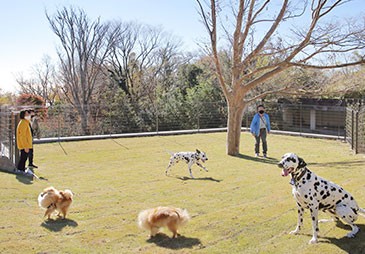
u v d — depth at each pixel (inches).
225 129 922.1
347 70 820.6
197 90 1198.3
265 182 387.9
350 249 206.8
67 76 1588.3
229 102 580.7
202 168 453.4
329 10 509.4
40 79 1688.0
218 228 245.1
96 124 970.1
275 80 962.7
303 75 763.4
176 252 207.5
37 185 371.2
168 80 1642.5
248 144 710.5
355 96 1013.8
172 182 392.8
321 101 1060.5
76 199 321.4
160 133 845.8
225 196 332.5
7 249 208.7
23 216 268.5
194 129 958.4
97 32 1550.2
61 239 226.2
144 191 352.8
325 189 220.5
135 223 256.8
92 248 213.2
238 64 566.6
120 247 214.8
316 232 218.5
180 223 229.3
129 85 1633.9
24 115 424.8
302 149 647.8
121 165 501.4
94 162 524.7
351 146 633.0
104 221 261.0
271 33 539.8
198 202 313.0
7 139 464.8
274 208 289.3
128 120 1012.5
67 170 464.4
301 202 224.8
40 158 555.2
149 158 558.9
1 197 315.3
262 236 230.2
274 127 1003.3
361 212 243.9
